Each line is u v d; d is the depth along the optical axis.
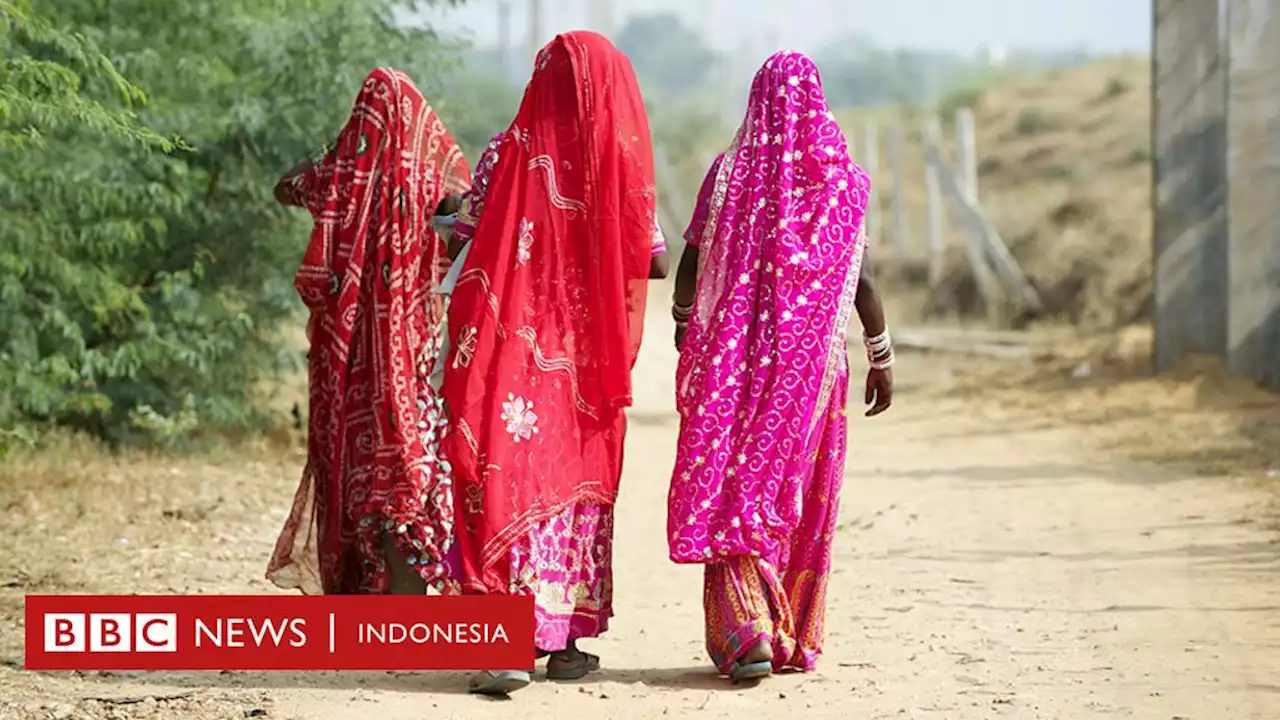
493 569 6.84
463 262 7.14
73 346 13.27
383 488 6.96
